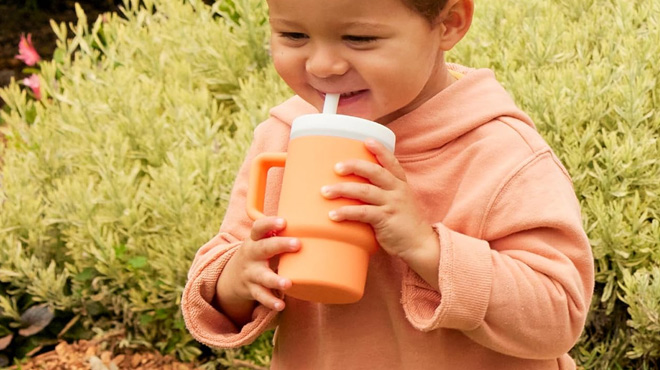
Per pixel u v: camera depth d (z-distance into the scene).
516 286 1.49
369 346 1.65
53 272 3.32
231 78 3.80
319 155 1.43
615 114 3.15
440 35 1.53
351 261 1.44
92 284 3.27
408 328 1.64
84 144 3.49
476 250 1.49
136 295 3.19
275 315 1.71
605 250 2.89
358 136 1.43
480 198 1.55
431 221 1.62
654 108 3.17
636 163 2.95
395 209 1.44
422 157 1.63
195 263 1.77
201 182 3.21
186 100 3.57
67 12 7.42
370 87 1.46
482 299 1.47
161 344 3.24
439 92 1.66
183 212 3.15
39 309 3.35
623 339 2.96
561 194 1.55
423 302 1.55
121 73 3.64
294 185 1.44
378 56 1.42
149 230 3.19
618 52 3.35
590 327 3.03
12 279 3.38
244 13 3.87
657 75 3.22
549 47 3.39
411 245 1.47
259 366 3.11
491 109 1.61
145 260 3.15
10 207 3.44
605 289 2.88
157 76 3.86
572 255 1.54
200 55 3.88
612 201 2.94
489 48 3.52
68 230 3.41
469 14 1.55
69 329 3.38
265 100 3.48
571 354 2.99
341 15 1.39
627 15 3.48
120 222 3.29
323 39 1.43
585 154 3.01
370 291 1.65
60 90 4.07
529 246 1.54
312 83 1.49
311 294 1.48
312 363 1.71
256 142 1.85
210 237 3.11
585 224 2.91
